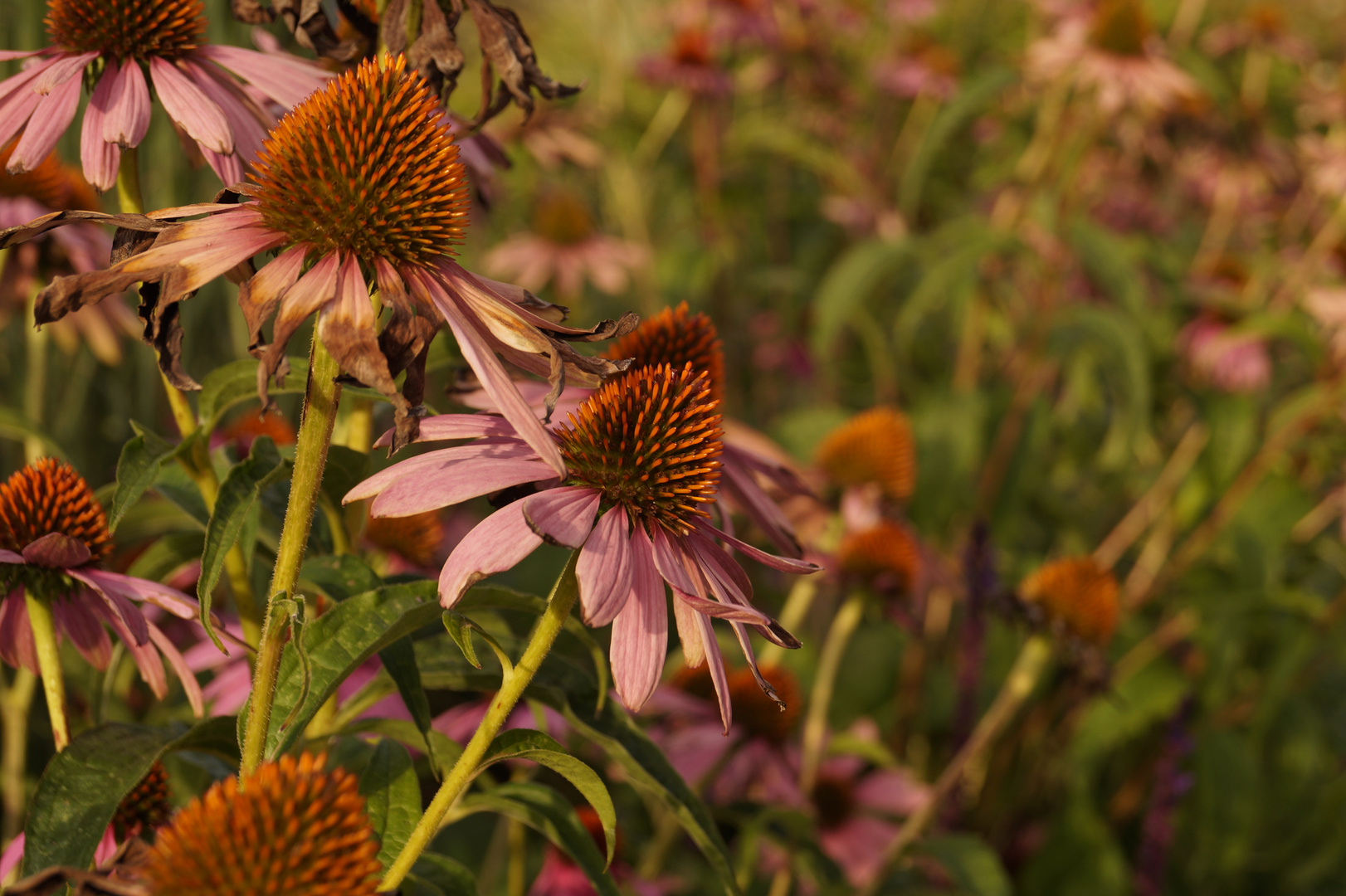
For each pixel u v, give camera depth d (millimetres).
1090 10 1126
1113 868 870
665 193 1525
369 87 411
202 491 475
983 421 1026
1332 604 950
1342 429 1043
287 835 371
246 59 471
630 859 687
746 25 1371
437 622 484
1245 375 1110
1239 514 1026
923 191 1479
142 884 376
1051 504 1128
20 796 580
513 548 404
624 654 414
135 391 819
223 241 405
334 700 477
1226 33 1421
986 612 721
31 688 578
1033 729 925
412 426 400
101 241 649
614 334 422
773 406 1361
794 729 743
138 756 438
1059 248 994
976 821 928
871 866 692
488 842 925
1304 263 1163
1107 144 1332
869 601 679
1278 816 1028
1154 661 963
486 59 478
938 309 1398
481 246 1341
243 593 479
